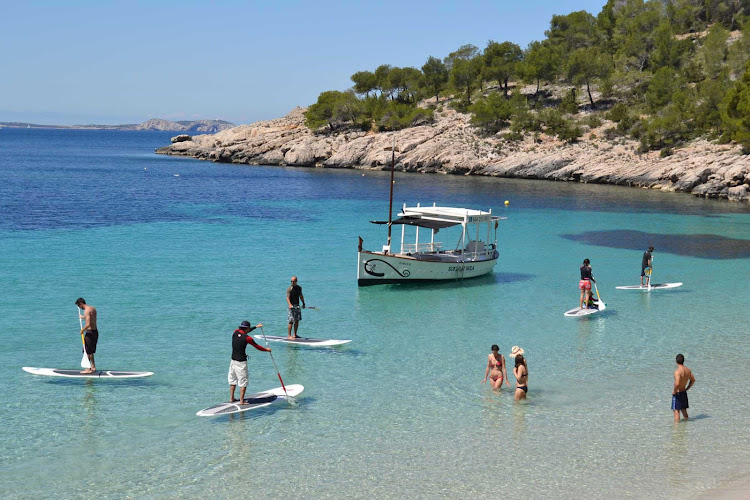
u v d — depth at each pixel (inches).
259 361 899.4
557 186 4330.7
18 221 2304.4
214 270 1531.7
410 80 7253.9
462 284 1446.9
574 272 1598.2
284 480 559.5
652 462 594.2
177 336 1007.0
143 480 558.6
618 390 797.2
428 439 647.1
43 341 965.2
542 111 6028.5
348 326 1088.2
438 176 5260.8
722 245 2012.8
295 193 3681.1
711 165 3794.3
